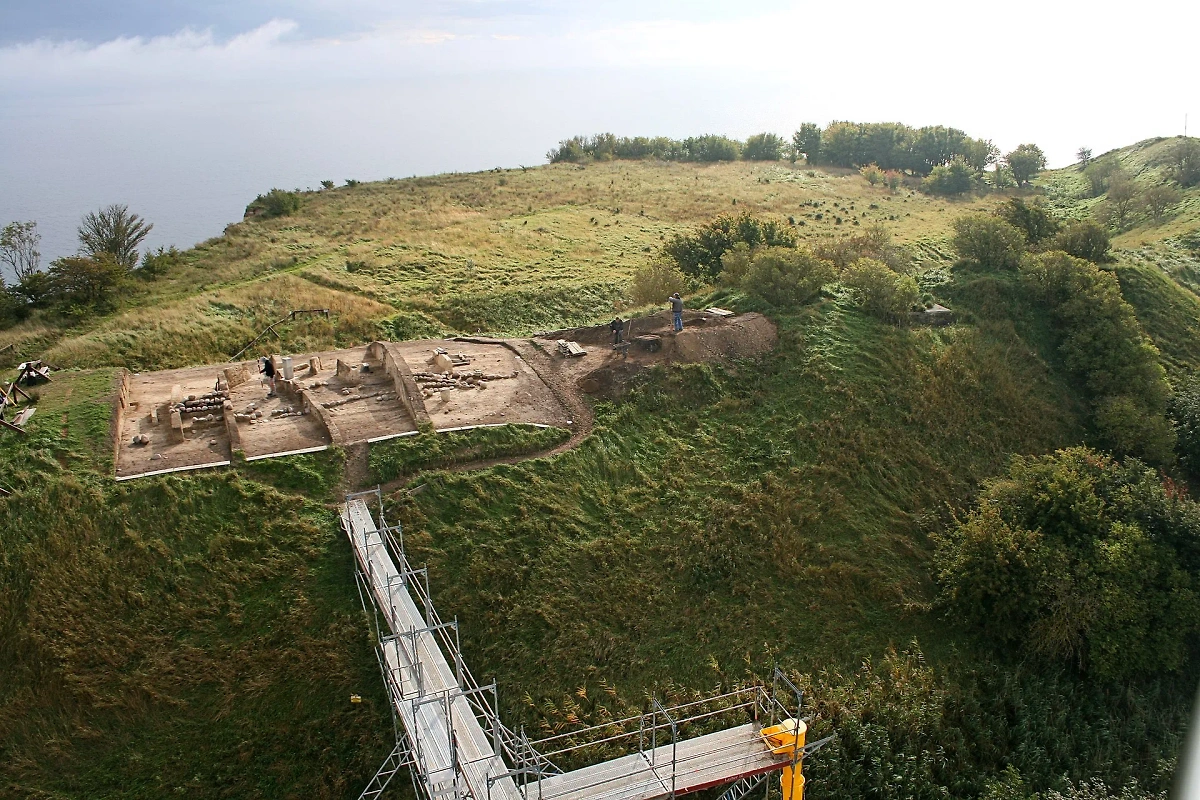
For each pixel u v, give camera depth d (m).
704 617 27.47
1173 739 26.97
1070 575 29.03
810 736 24.28
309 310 44.91
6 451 26.86
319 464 28.44
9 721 21.31
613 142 125.75
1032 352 43.44
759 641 27.23
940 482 35.03
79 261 47.00
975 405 39.38
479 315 48.28
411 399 31.81
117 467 27.27
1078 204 96.44
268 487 27.27
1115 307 44.09
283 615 24.19
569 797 19.31
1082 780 24.92
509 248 62.47
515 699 24.03
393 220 68.31
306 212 72.56
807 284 42.44
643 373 35.75
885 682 26.70
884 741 24.47
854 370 38.34
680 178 100.56
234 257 57.66
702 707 24.89
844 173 114.38
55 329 42.84
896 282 43.97
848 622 28.58
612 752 23.08
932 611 29.50
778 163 120.75
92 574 24.03
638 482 31.41
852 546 31.02
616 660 25.62
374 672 23.56
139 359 38.38
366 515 26.58
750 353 38.56
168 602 23.92
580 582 27.20
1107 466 34.62
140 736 21.70
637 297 47.94
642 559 28.53
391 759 22.25
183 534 25.45
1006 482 33.28
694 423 34.69
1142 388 41.19
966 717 26.41
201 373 35.41
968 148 116.75
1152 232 74.31
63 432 28.12
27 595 23.30
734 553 29.44
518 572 26.77
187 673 22.75
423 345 39.47
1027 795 24.19
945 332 43.09
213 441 29.14
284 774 21.86
